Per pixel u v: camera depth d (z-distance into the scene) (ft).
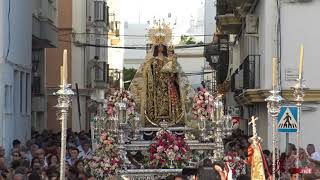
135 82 66.54
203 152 61.57
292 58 76.59
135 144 62.08
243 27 108.27
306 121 75.25
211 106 62.54
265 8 78.54
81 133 89.92
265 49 78.64
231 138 83.05
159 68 66.28
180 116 65.57
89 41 150.61
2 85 71.10
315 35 76.54
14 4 77.30
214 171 45.03
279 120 55.26
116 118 59.77
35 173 47.62
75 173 51.55
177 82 66.49
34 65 104.83
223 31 123.75
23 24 83.30
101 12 160.66
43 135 84.02
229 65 153.28
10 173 50.01
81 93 141.08
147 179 58.29
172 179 43.96
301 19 76.79
